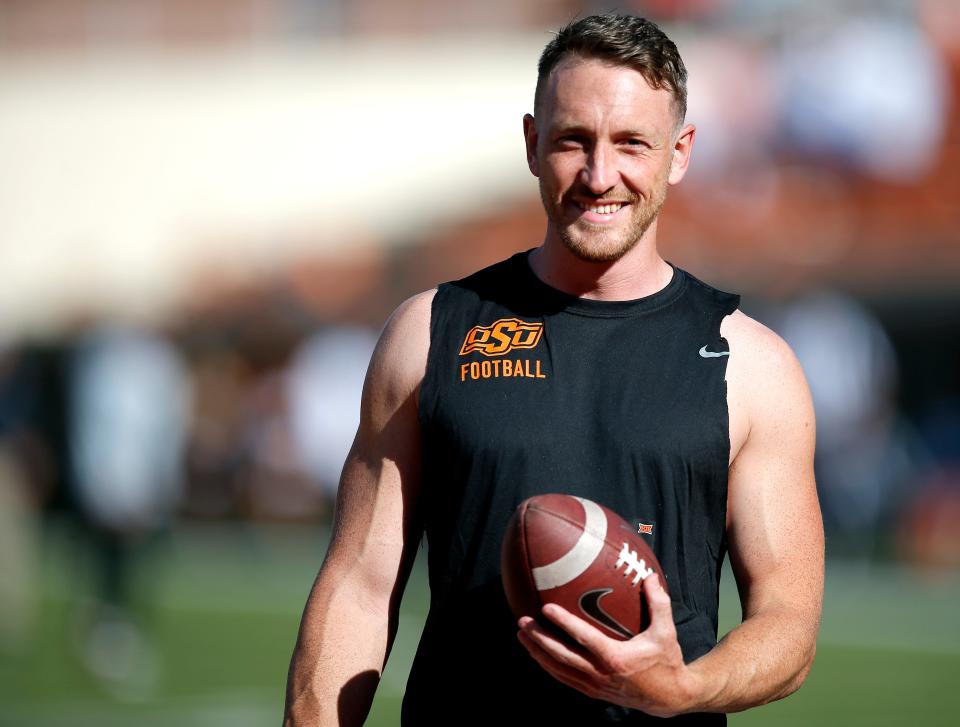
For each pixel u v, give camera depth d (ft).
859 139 101.35
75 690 62.18
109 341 69.92
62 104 121.49
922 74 102.12
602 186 19.77
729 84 103.35
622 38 20.03
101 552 67.62
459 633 20.22
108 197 119.44
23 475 81.30
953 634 73.00
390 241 115.03
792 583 20.15
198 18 121.08
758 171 103.91
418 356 20.98
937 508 90.48
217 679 63.82
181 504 111.45
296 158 116.26
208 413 113.19
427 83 113.91
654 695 18.03
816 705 57.41
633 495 19.77
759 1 103.60
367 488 21.16
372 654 20.53
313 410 103.50
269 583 90.22
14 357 115.24
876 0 102.42
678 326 20.67
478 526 20.11
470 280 21.61
